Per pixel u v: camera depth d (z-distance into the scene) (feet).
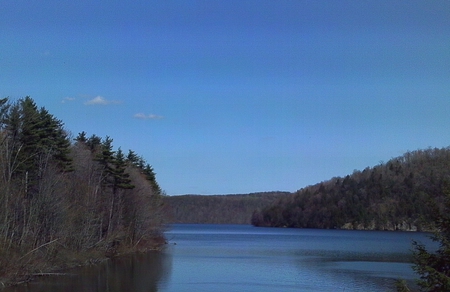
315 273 162.30
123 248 219.20
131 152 316.60
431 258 49.90
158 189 315.99
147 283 130.52
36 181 157.28
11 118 148.25
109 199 216.13
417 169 579.07
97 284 124.77
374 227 578.66
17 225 135.54
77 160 209.36
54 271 143.95
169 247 293.64
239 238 435.94
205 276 148.36
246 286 129.59
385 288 129.39
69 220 162.09
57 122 177.27
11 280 117.91
